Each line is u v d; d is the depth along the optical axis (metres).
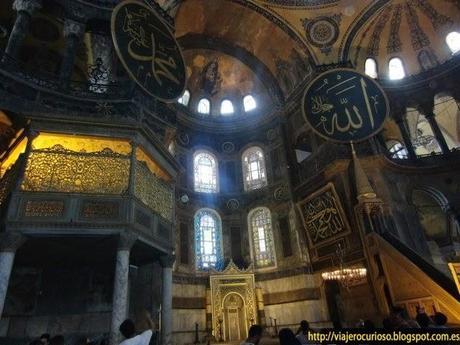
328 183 15.71
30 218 7.92
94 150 9.98
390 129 21.55
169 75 12.11
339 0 19.66
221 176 20.27
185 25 19.50
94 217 8.44
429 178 17.09
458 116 23.14
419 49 20.50
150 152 10.36
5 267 7.36
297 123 19.38
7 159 10.27
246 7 19.73
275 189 19.02
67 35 11.57
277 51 21.23
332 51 19.50
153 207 10.27
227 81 22.52
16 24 10.71
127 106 10.89
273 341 12.84
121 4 11.11
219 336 15.07
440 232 18.48
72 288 10.92
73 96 10.29
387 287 11.91
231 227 19.02
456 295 9.48
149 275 12.45
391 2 19.38
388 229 13.48
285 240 17.64
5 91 9.18
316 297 15.65
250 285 16.52
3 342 9.48
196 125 20.61
